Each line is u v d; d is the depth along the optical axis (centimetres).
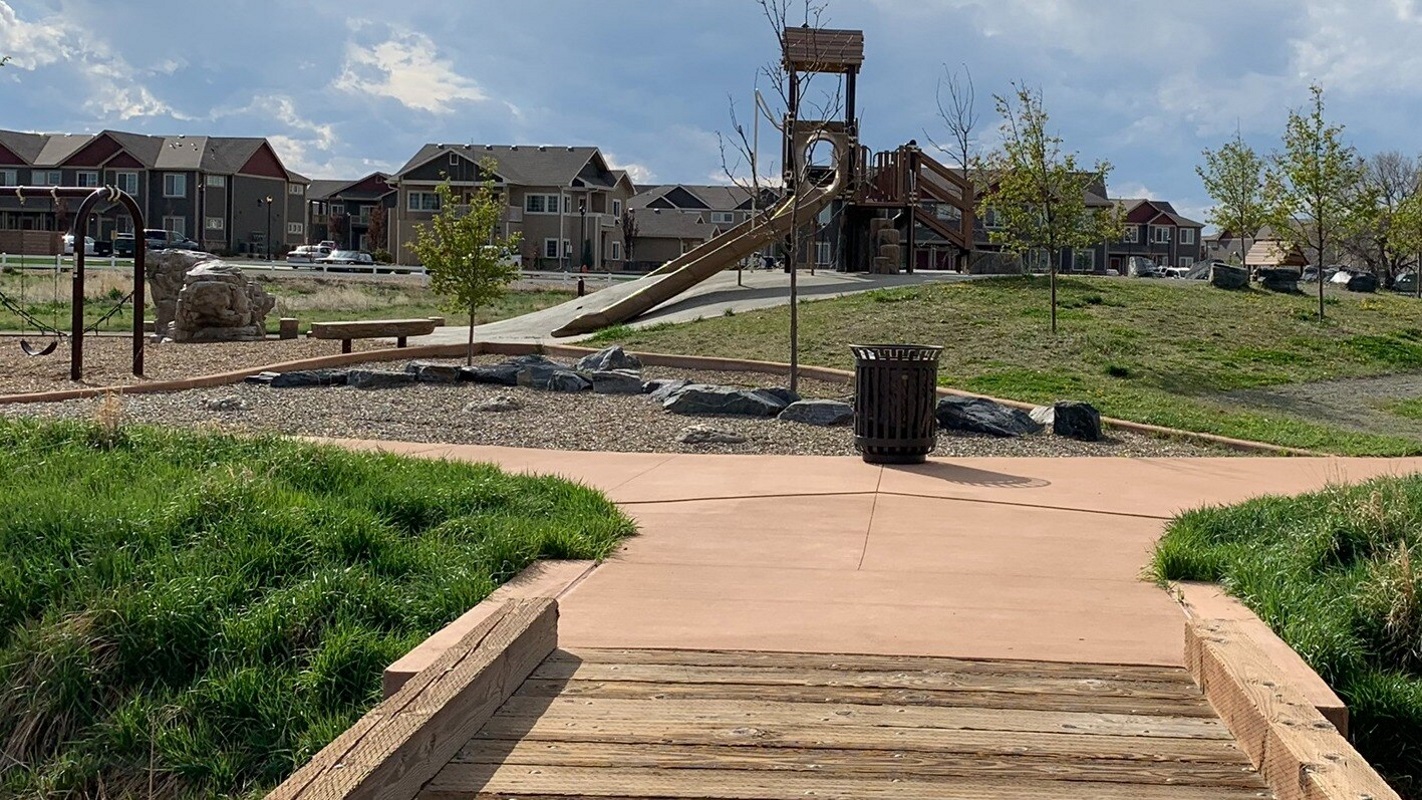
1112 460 1174
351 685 520
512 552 681
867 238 3494
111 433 895
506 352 2138
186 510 650
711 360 1912
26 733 512
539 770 408
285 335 2478
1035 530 819
